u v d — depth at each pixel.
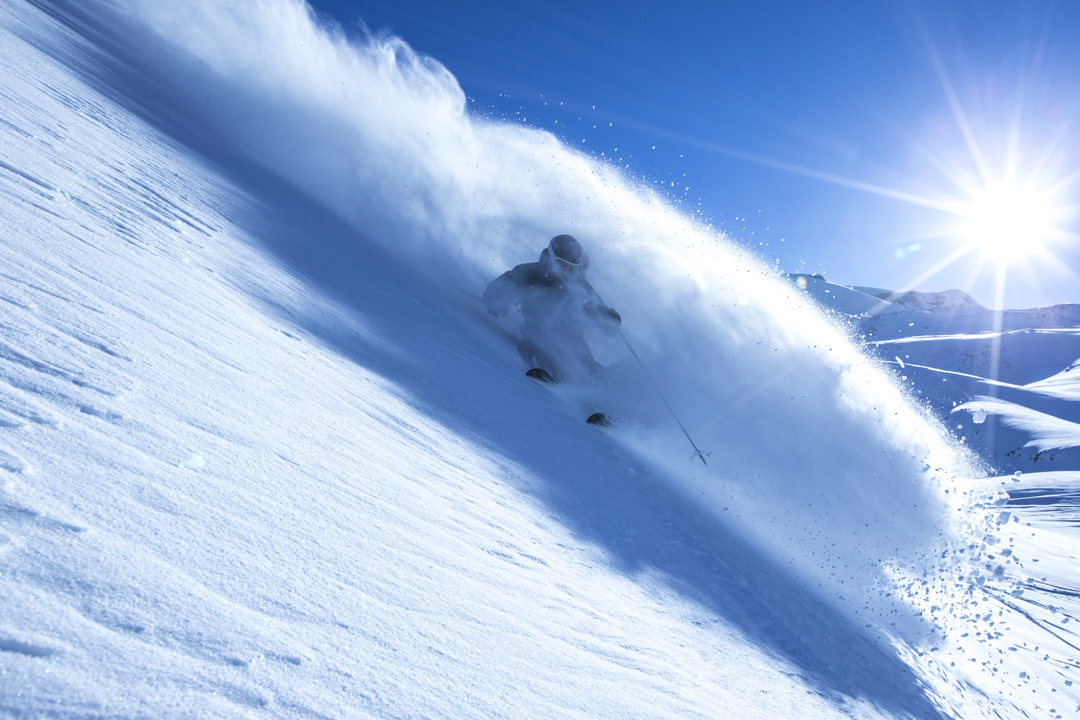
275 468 1.20
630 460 3.79
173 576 0.74
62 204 1.86
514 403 3.58
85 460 0.84
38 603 0.58
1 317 1.05
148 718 0.54
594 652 1.30
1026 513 13.77
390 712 0.76
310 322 2.56
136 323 1.41
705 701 1.34
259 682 0.67
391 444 1.83
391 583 1.07
